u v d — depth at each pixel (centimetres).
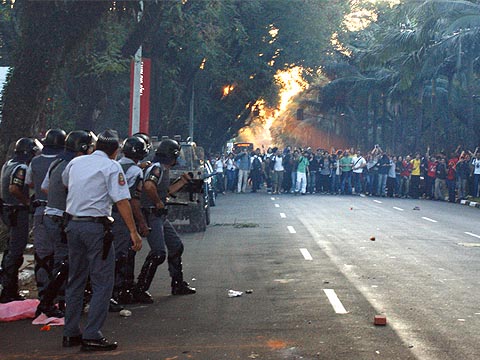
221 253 1426
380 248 1505
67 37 1480
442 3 3616
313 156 3859
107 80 2370
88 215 706
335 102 6003
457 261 1320
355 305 916
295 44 4372
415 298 964
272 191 3869
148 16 2184
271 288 1041
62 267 793
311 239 1666
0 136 1466
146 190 906
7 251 909
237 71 4059
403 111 5062
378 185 3747
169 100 3434
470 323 820
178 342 734
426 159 3638
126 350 705
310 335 761
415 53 3906
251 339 745
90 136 818
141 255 1393
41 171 848
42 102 1488
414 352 694
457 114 4500
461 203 3291
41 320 816
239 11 3894
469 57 3894
